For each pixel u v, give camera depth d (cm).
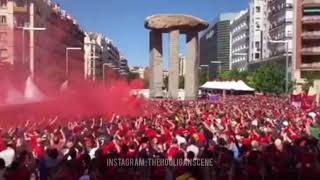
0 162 1252
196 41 8488
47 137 1775
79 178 1223
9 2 9975
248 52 16625
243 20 17738
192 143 1680
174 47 8419
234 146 1734
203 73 17862
